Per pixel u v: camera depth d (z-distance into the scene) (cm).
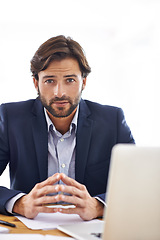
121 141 172
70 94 148
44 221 116
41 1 469
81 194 121
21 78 506
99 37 550
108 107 179
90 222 116
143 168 76
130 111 544
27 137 164
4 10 484
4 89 502
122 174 76
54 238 93
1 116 170
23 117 168
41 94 150
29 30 514
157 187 77
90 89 556
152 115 523
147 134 528
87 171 165
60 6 482
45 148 161
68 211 118
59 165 164
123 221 77
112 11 498
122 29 537
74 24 533
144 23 508
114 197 77
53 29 524
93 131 168
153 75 516
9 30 506
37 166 162
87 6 487
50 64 145
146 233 78
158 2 462
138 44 529
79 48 149
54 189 119
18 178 164
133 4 476
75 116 165
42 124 164
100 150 168
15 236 94
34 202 119
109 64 556
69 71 145
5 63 503
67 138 167
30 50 511
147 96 528
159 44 498
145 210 77
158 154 76
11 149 166
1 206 126
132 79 544
